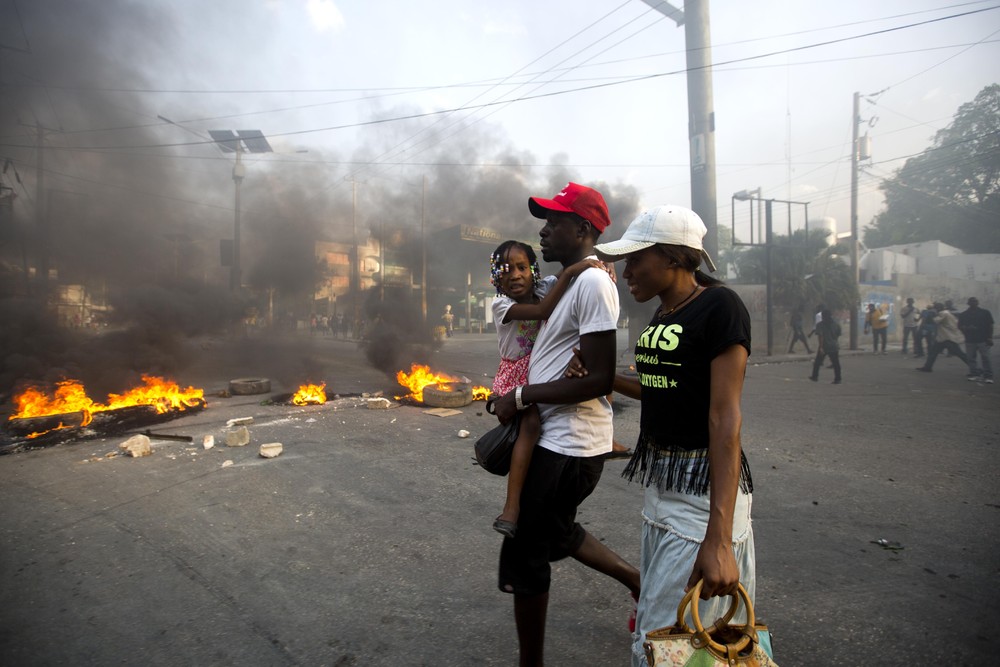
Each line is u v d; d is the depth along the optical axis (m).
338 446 5.07
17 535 3.08
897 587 2.49
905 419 6.46
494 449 1.79
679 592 1.31
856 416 6.65
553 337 1.73
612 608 2.33
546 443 1.72
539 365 1.76
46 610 2.31
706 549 1.15
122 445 4.86
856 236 19.09
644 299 1.45
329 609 2.32
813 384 9.75
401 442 5.24
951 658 1.97
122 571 2.66
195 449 4.92
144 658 1.98
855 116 19.44
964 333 10.45
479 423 6.10
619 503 3.61
